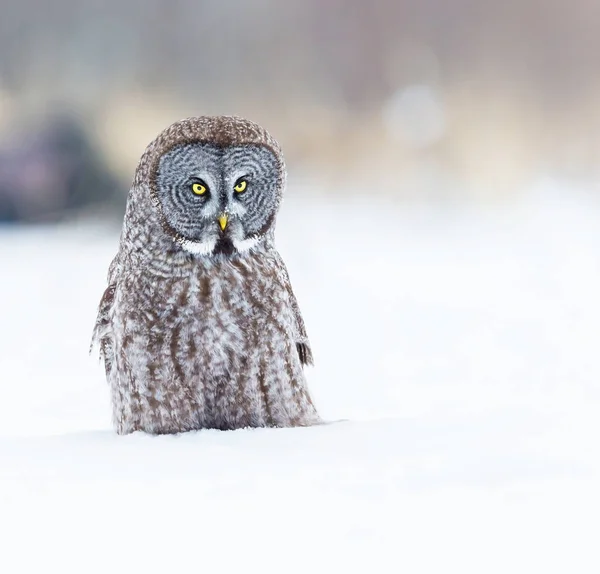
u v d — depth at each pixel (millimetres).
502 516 6645
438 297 11914
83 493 6805
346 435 7062
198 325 7277
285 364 7328
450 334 9508
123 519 6699
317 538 6609
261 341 7301
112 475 6887
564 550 6555
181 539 6629
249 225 7305
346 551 6574
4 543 6641
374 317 10547
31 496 6805
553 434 7008
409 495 6727
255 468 6887
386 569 6531
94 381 8531
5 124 17453
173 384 7293
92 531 6664
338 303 11492
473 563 6535
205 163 7289
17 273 13328
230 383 7301
